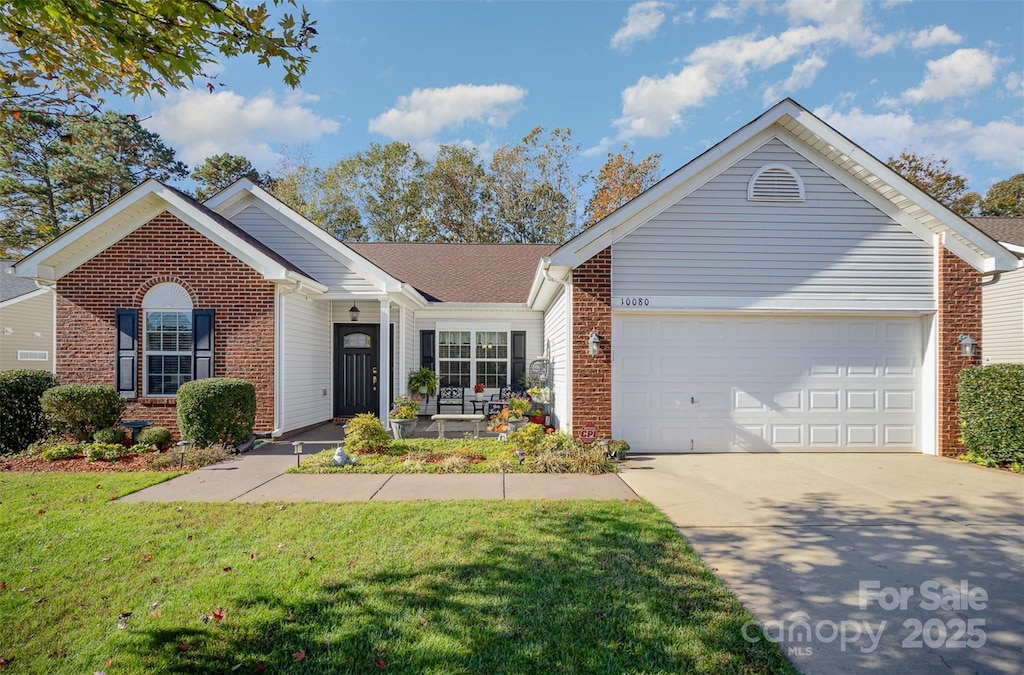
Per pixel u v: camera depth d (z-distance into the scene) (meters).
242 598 3.62
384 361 11.97
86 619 3.38
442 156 38.09
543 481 7.23
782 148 9.41
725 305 9.34
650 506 5.89
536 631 3.25
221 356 10.42
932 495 6.55
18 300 17.31
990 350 15.41
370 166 38.53
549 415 12.65
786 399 9.59
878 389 9.66
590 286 9.20
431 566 4.17
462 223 38.06
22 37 3.65
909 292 9.47
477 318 15.38
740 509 5.92
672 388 9.51
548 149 37.38
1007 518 5.63
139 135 31.64
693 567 4.22
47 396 8.93
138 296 10.33
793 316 9.62
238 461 8.59
